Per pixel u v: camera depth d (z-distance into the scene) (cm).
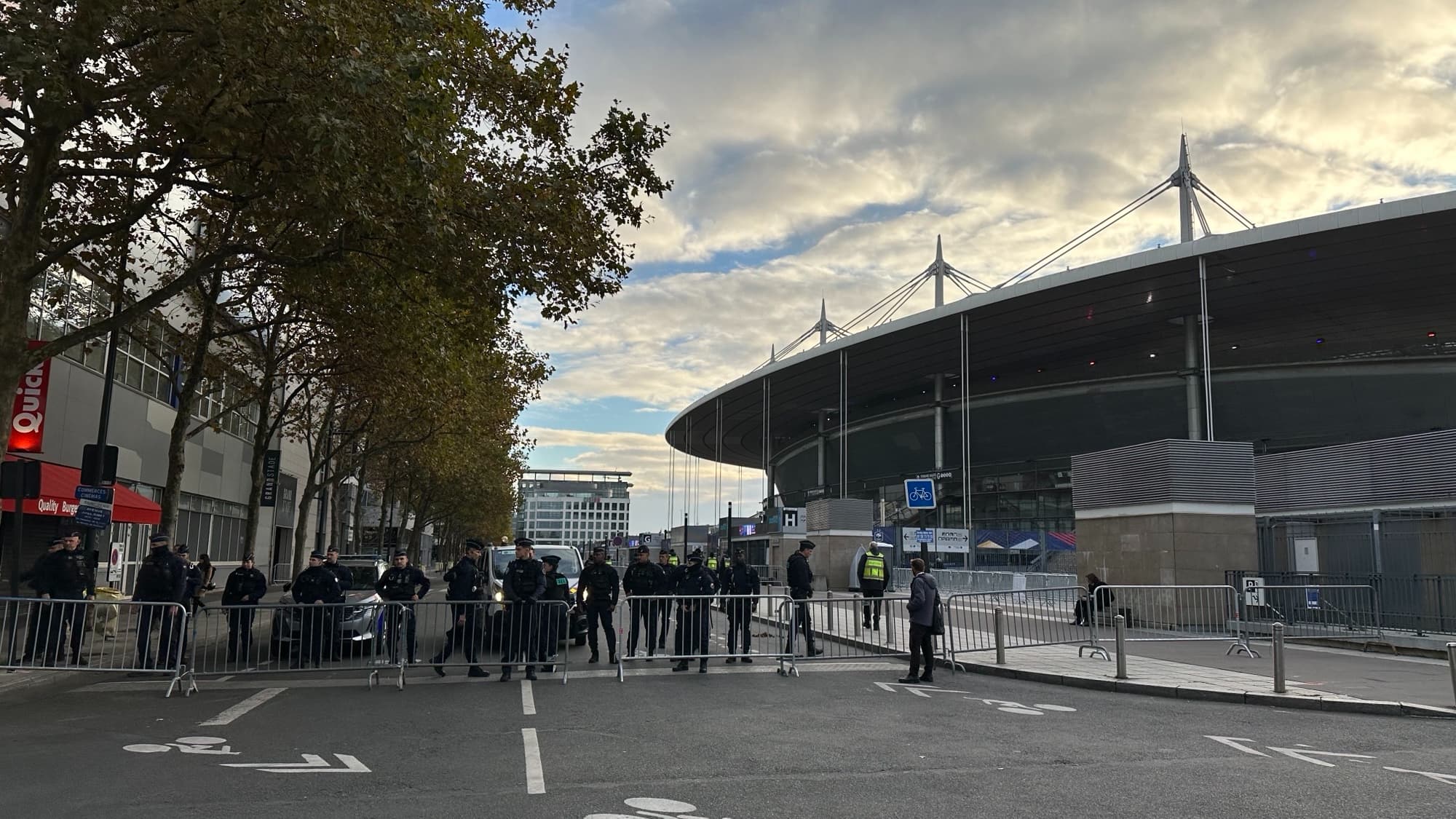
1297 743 807
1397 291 5828
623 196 1538
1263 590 1652
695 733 833
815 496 10000
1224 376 6384
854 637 1497
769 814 566
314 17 1033
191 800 586
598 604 1364
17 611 1075
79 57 1002
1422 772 691
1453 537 1552
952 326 6806
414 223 1262
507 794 607
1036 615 1573
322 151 1084
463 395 2527
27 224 1148
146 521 2219
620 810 571
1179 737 827
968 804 590
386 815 555
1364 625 1581
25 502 1827
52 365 2144
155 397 2855
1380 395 6112
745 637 1361
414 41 1133
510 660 1199
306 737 804
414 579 1479
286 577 4228
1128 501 2095
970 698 1070
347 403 3095
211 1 1021
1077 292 5981
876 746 779
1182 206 6625
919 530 3681
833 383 8656
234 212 1734
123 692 1066
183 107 1120
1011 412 7525
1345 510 1972
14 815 549
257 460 2342
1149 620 1769
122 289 1661
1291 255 5253
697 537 11356
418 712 941
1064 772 684
